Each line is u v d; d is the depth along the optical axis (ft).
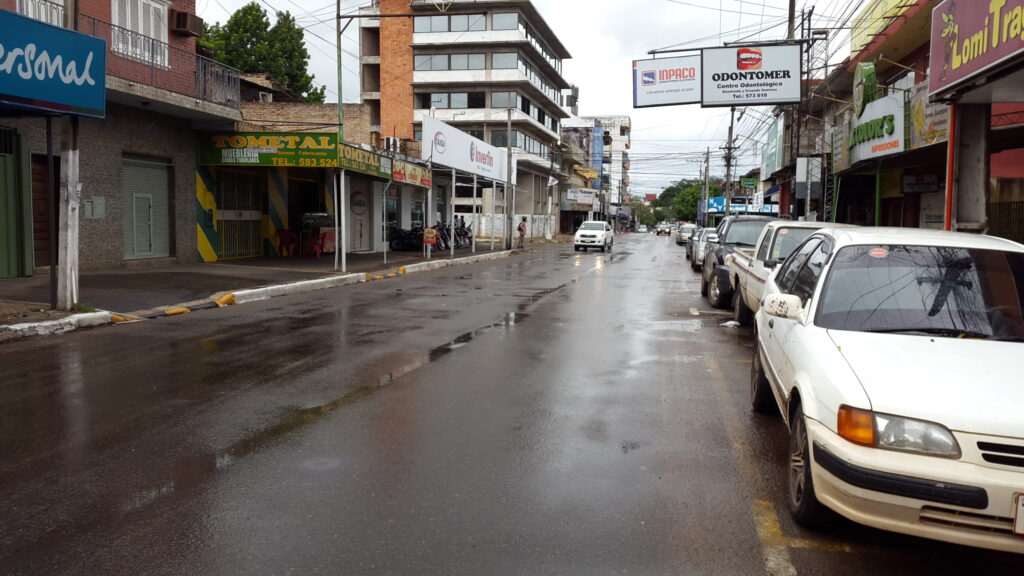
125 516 13.38
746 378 25.53
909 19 59.62
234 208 75.92
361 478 15.37
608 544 12.44
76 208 35.88
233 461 16.34
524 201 213.46
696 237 86.69
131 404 21.03
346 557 11.85
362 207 100.58
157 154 63.00
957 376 11.87
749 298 34.06
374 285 59.62
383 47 201.67
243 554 11.93
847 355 12.93
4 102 30.53
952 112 32.50
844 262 15.94
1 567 11.44
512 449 17.39
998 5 25.48
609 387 23.90
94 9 54.85
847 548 12.51
